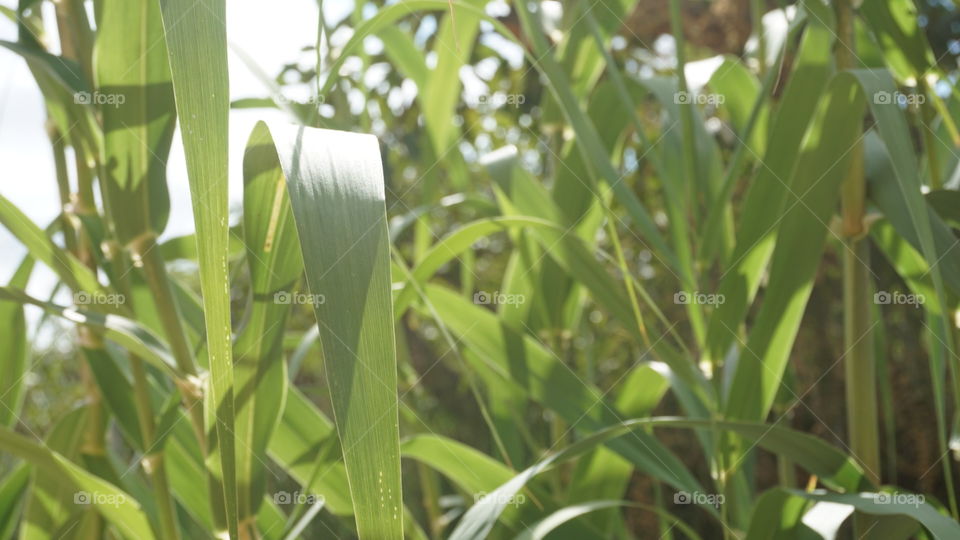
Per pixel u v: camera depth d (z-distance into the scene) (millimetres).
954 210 1612
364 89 2484
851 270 1698
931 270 1424
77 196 1707
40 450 1484
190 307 1972
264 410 1438
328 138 1079
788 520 1567
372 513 966
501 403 2299
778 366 1632
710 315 1698
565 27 2463
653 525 4762
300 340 2229
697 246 1743
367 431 976
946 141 1936
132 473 2070
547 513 1868
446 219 5262
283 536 1552
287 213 1362
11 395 1834
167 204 1516
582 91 2402
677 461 1849
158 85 1484
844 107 1568
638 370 2111
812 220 1594
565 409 1922
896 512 1418
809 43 1628
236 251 2037
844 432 4344
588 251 1774
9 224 1521
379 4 3264
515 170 2164
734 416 1637
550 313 2309
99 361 1682
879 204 1648
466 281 2889
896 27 1695
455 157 2664
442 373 6121
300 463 1936
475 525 1436
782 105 1618
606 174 1720
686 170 1758
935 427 4613
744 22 4418
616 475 2105
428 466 2740
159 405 1979
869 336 1686
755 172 1785
